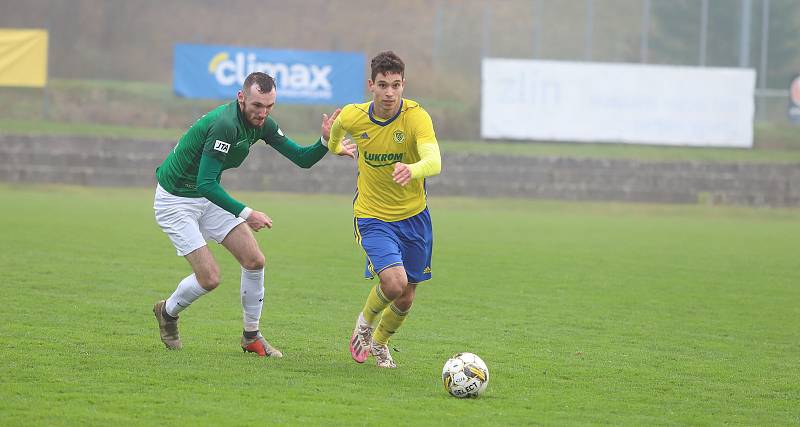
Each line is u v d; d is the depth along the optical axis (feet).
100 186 297.94
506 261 159.63
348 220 230.07
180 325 93.56
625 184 316.19
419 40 395.96
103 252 148.46
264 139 81.92
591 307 115.55
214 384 67.46
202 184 74.33
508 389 70.59
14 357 74.02
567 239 203.31
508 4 391.86
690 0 366.02
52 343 80.53
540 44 375.86
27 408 59.21
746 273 154.30
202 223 79.87
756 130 345.10
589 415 63.41
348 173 310.24
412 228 77.15
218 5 419.95
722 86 326.85
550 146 330.34
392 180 75.82
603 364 81.76
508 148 326.03
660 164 317.63
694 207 309.01
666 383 75.10
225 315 100.48
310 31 411.34
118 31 413.80
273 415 59.52
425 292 123.54
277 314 102.63
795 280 146.92
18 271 124.57
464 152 314.96
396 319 77.00
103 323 91.66
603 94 325.21
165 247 158.30
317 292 119.24
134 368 71.67
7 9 409.49
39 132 305.94
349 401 64.13
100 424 56.18
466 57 376.48
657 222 263.70
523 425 59.77
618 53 370.73
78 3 412.36
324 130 80.74
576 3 387.14
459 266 151.23
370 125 74.74
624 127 326.03
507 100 323.98
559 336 95.30
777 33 358.64
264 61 314.35
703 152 330.95
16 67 304.71
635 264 161.99
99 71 402.93
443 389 69.51
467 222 239.91
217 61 312.91
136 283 119.14
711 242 206.90
